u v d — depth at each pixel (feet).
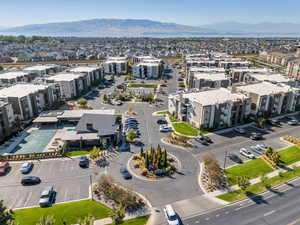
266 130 282.97
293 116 330.34
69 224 140.26
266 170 198.70
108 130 254.06
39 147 240.12
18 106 301.02
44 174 193.67
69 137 242.17
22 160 215.10
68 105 380.17
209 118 281.13
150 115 335.47
